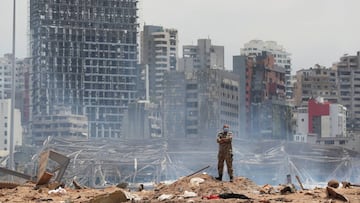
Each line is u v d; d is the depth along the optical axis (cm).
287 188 6284
